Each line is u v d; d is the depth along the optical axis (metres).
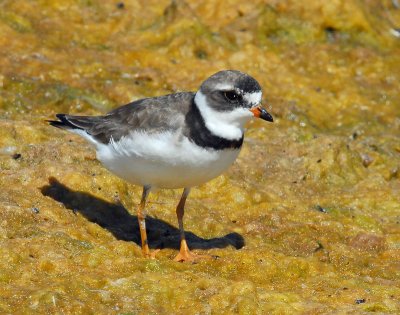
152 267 10.98
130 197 13.27
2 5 18.31
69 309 9.66
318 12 19.44
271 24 19.05
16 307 9.64
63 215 12.09
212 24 18.92
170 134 10.70
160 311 9.98
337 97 17.66
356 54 18.94
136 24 18.78
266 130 16.06
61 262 10.66
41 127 14.64
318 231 12.88
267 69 18.03
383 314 10.01
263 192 13.84
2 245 10.77
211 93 10.74
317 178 14.62
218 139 10.77
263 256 11.56
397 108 17.59
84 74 16.80
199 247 12.01
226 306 10.10
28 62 16.67
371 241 12.68
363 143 15.99
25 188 12.55
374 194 14.21
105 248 11.20
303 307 10.20
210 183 13.80
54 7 18.84
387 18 20.44
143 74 17.03
